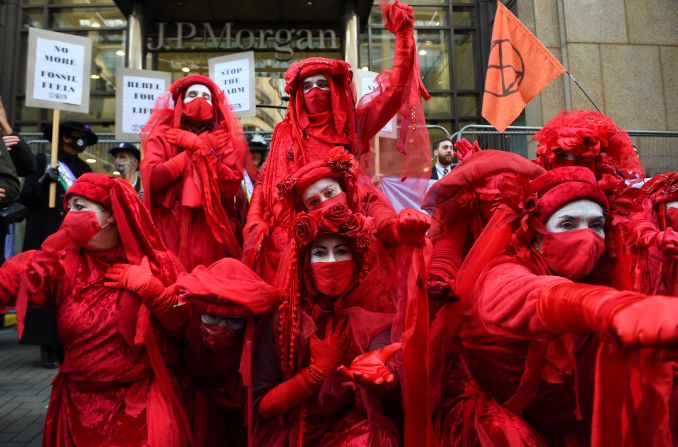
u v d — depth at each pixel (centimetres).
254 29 1289
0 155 352
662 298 115
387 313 215
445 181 241
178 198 336
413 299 202
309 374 199
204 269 226
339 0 1180
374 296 217
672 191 296
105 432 217
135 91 459
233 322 219
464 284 212
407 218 205
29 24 1380
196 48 1274
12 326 761
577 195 183
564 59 956
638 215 270
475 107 1390
